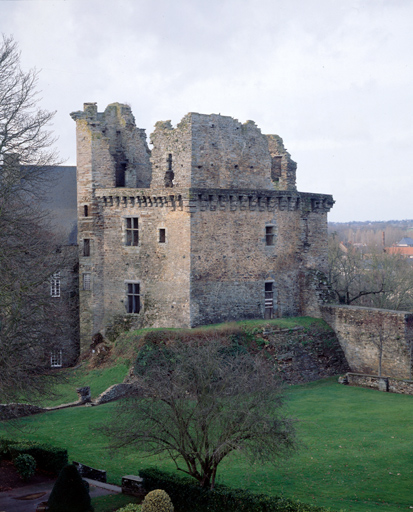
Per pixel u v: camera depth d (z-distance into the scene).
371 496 27.70
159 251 51.09
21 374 29.55
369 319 50.94
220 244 51.06
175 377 28.14
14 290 30.80
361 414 40.06
